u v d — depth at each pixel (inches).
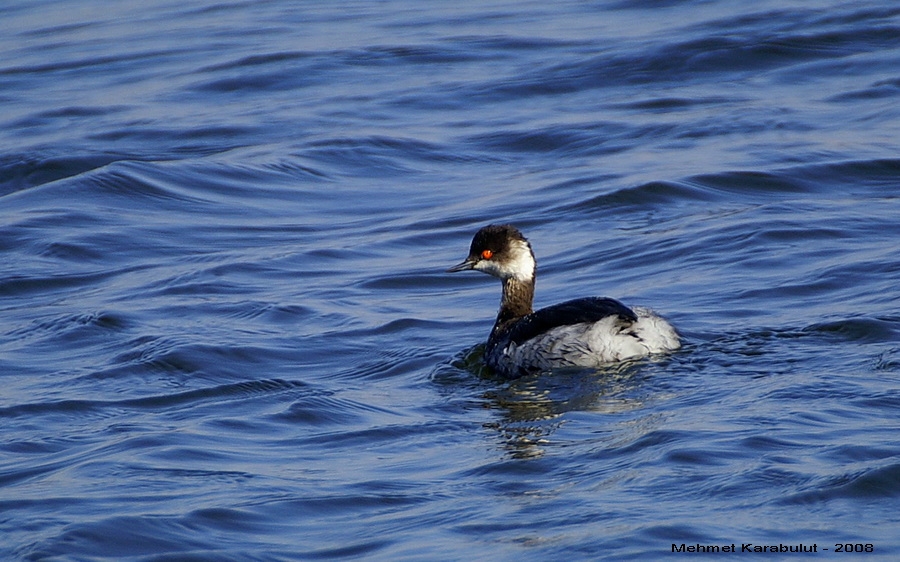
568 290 642.2
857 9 1182.3
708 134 904.9
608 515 349.7
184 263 725.9
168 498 386.9
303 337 590.6
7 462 439.2
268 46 1211.9
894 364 472.4
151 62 1186.0
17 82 1147.9
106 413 498.3
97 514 372.2
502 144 926.4
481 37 1206.9
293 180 872.9
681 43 1115.9
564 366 516.1
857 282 605.6
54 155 932.0
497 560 326.3
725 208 756.6
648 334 518.6
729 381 473.7
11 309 664.4
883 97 962.1
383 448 437.4
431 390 513.0
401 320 611.5
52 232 783.7
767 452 386.6
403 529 354.6
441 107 1019.3
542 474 392.2
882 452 378.0
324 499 382.0
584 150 898.7
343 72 1120.8
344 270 701.3
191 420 481.7
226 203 836.6
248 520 366.9
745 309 582.2
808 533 330.0
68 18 1402.6
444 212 794.2
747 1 1243.8
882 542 323.0
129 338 595.8
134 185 860.6
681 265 660.7
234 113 1023.0
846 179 797.9
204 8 1418.6
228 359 561.6
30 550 346.0
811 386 451.5
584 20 1240.8
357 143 935.7
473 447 429.1
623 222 748.0
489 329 595.8
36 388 532.7
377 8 1376.7
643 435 416.5
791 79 1031.0
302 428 466.9
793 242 678.5
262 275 697.0
